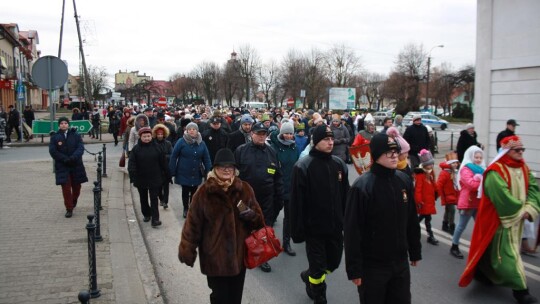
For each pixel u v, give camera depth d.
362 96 91.56
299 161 5.09
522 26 12.36
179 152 8.84
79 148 8.55
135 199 10.91
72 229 7.62
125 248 6.63
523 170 5.54
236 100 87.62
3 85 27.78
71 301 4.77
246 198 4.11
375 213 3.88
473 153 6.84
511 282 5.23
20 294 4.94
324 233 4.97
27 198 10.08
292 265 6.57
